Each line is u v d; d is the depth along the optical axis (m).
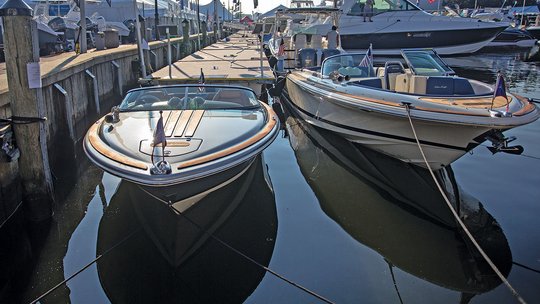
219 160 4.31
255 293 3.88
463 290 3.96
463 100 6.07
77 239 4.68
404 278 4.12
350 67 8.52
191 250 4.40
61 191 5.98
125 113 5.67
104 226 4.94
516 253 4.50
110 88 12.11
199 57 16.30
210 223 4.78
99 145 4.71
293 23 17.56
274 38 16.94
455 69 19.97
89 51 13.42
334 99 7.09
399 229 5.02
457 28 19.56
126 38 20.06
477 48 20.06
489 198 5.80
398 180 6.39
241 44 25.42
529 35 31.72
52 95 6.96
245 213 5.33
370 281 4.07
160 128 4.10
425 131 5.93
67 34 16.88
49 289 3.88
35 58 4.82
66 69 7.81
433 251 4.57
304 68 10.32
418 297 3.87
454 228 5.03
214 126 5.12
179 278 4.05
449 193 5.91
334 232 4.93
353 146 7.71
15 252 4.45
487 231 4.93
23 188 4.97
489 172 6.79
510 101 5.95
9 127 4.78
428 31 19.66
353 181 6.44
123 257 4.34
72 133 7.40
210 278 4.07
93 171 6.75
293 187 6.21
